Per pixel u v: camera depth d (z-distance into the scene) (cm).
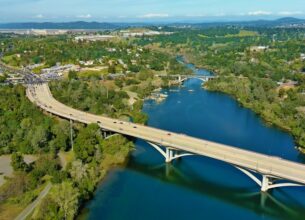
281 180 13425
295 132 18225
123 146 15912
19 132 16562
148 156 15862
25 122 17162
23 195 11725
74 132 17025
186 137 15650
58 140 15725
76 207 11125
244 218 11519
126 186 13312
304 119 19750
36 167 13588
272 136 18925
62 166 14288
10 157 15250
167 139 15262
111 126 17238
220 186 13462
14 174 13238
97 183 13400
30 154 15500
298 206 12131
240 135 18962
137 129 16788
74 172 12800
